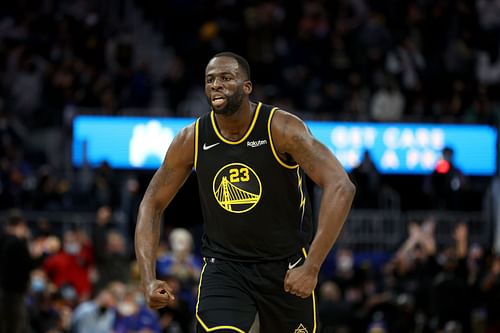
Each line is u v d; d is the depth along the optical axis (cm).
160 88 3750
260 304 963
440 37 3869
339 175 921
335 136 3186
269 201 953
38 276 2302
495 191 3075
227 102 934
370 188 2998
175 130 3177
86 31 3678
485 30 4003
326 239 902
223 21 3719
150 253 965
